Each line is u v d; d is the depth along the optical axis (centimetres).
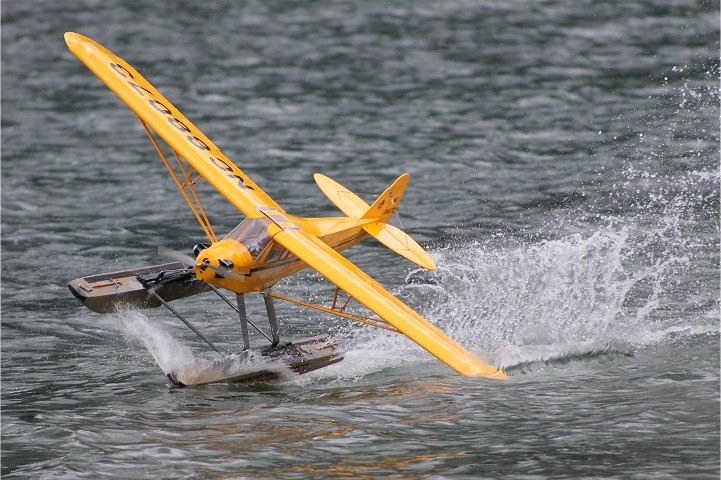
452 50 14438
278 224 4319
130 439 3641
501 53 14112
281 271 4453
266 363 4409
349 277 4072
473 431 3672
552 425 3712
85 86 12694
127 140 10175
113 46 14975
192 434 3688
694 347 4694
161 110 4956
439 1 18175
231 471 3316
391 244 4734
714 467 3262
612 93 11594
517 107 11119
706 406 3866
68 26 16462
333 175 8694
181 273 4525
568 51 14075
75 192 8288
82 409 4034
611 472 3244
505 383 4294
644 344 4775
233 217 7544
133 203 7962
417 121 10688
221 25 16600
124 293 4419
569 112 10750
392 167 8925
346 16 17162
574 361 4591
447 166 8875
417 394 4159
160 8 18088
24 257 6538
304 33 15912
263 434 3666
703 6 17038
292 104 11656
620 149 9119
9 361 4734
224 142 9975
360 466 3341
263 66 13712
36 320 5353
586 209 7269
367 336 5081
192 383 4309
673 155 8788
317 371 4584
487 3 17912
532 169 8612
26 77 13138
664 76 12344
